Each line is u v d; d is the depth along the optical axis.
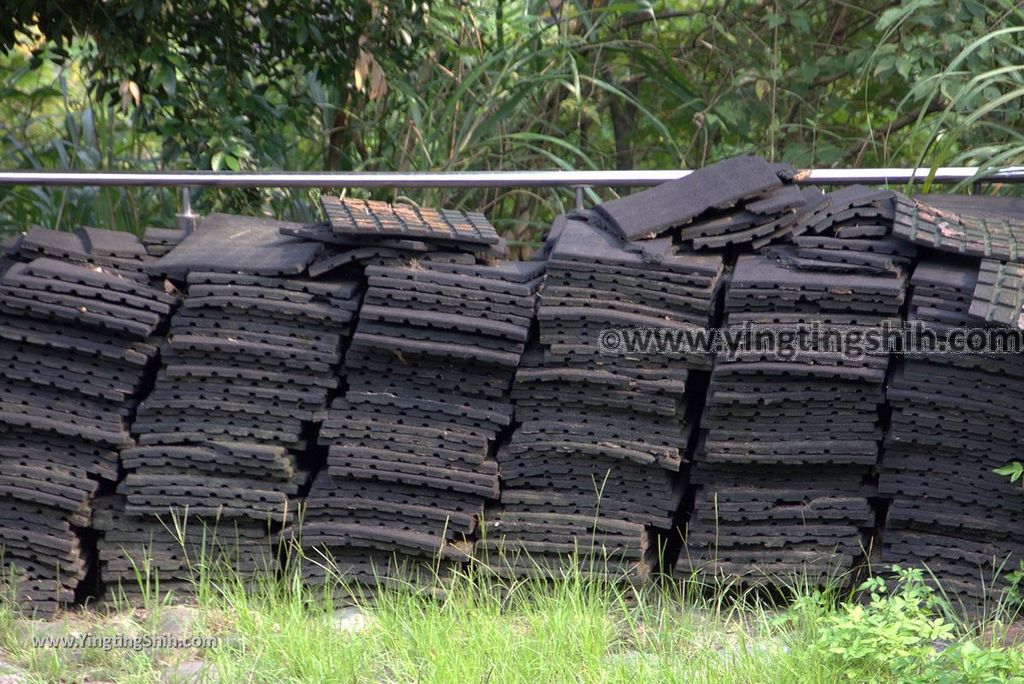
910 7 18.17
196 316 13.88
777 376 13.13
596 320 13.33
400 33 19.12
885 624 11.60
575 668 12.09
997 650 11.22
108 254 14.28
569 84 20.14
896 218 13.19
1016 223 13.82
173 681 12.14
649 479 13.67
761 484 13.61
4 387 14.01
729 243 13.84
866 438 13.11
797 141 23.12
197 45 18.66
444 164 20.08
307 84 21.50
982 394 12.69
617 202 14.35
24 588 14.07
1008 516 12.98
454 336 13.57
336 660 12.21
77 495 13.95
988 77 16.88
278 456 13.84
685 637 12.70
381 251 13.74
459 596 13.78
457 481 13.74
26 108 24.61
